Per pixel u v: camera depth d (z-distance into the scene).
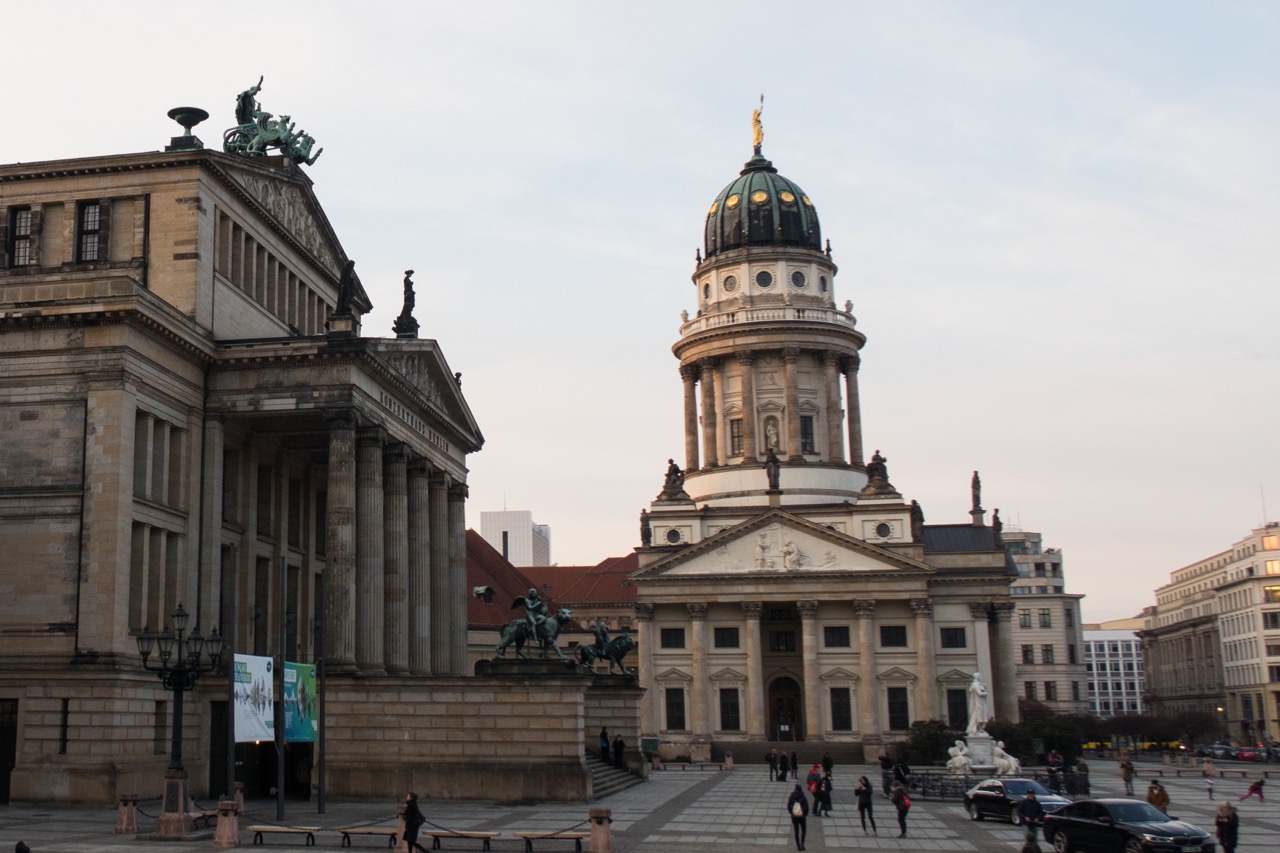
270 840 48.00
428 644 87.38
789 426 159.38
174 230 72.81
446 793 66.31
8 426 65.44
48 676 62.12
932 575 141.50
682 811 65.00
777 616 148.62
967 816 64.25
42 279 73.06
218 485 72.94
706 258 172.75
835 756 136.62
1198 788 92.44
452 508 98.50
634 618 181.88
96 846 45.19
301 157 87.75
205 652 69.94
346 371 73.19
